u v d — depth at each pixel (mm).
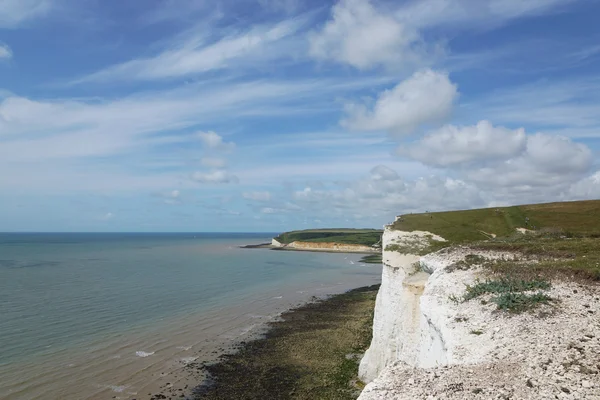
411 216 45750
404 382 10125
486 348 12156
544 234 34594
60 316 45312
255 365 32812
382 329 30281
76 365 31125
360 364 30453
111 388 27625
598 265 18641
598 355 10602
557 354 10875
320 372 31375
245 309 53406
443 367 10898
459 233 36625
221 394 27562
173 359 33812
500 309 14852
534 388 9219
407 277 29125
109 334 39500
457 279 20156
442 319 15367
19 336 37469
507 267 20266
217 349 36719
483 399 8898
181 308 52156
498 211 47125
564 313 13742
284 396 27266
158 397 26844
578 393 8875
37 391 26312
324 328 44188
